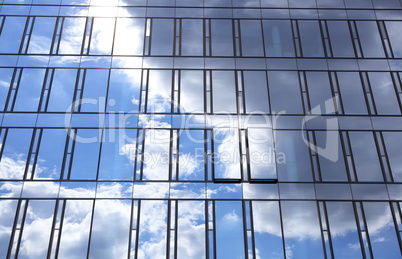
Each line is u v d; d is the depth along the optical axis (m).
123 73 21.05
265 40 22.20
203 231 17.67
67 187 18.38
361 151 19.42
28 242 17.23
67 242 17.30
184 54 21.67
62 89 20.55
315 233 17.69
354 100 20.66
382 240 17.61
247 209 18.12
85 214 17.88
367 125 20.03
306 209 18.16
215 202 18.27
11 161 18.84
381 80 21.19
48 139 19.34
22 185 18.38
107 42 21.89
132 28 22.33
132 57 21.50
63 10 22.70
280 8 23.11
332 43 22.17
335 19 22.84
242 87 20.86
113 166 18.84
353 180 18.80
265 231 17.69
